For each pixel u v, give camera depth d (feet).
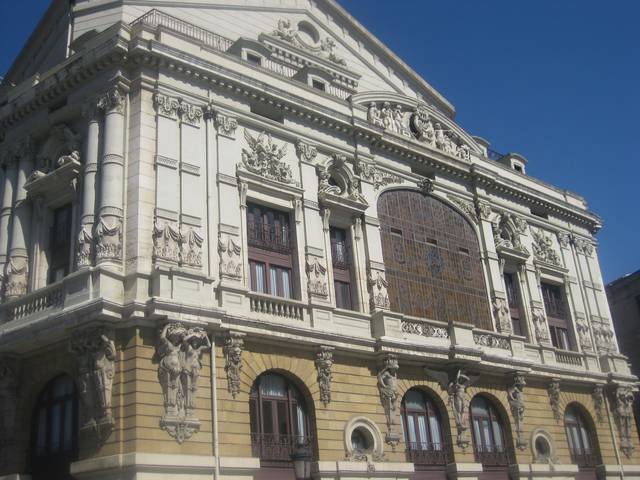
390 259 112.57
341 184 111.65
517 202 142.10
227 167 96.22
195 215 90.17
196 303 84.02
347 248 108.78
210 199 92.58
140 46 91.61
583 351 138.82
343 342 96.94
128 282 82.53
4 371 87.15
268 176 100.53
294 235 101.30
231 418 83.25
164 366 79.25
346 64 137.49
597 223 158.71
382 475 94.43
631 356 182.50
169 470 75.72
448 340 111.04
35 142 101.04
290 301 94.27
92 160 89.71
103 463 74.69
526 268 135.85
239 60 103.50
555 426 124.16
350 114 116.98
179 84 95.45
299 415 92.27
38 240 94.48
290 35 130.21
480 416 114.42
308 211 103.65
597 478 129.29
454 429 106.83
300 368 92.79
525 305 132.26
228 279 89.71
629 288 185.68
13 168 101.19
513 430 116.06
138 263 83.41
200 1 119.75
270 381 91.09
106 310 77.71
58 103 100.01
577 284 147.23
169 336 79.92
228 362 84.94
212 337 84.79
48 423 86.58
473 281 125.08
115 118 90.33
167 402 78.33
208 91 98.27
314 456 90.43
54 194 95.81
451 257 123.13
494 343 118.93
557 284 143.43
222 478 79.56
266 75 106.52
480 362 111.24
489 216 133.80
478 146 142.61
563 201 151.53
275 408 90.17
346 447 93.20
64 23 118.93
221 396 83.35
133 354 78.74
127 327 80.23
